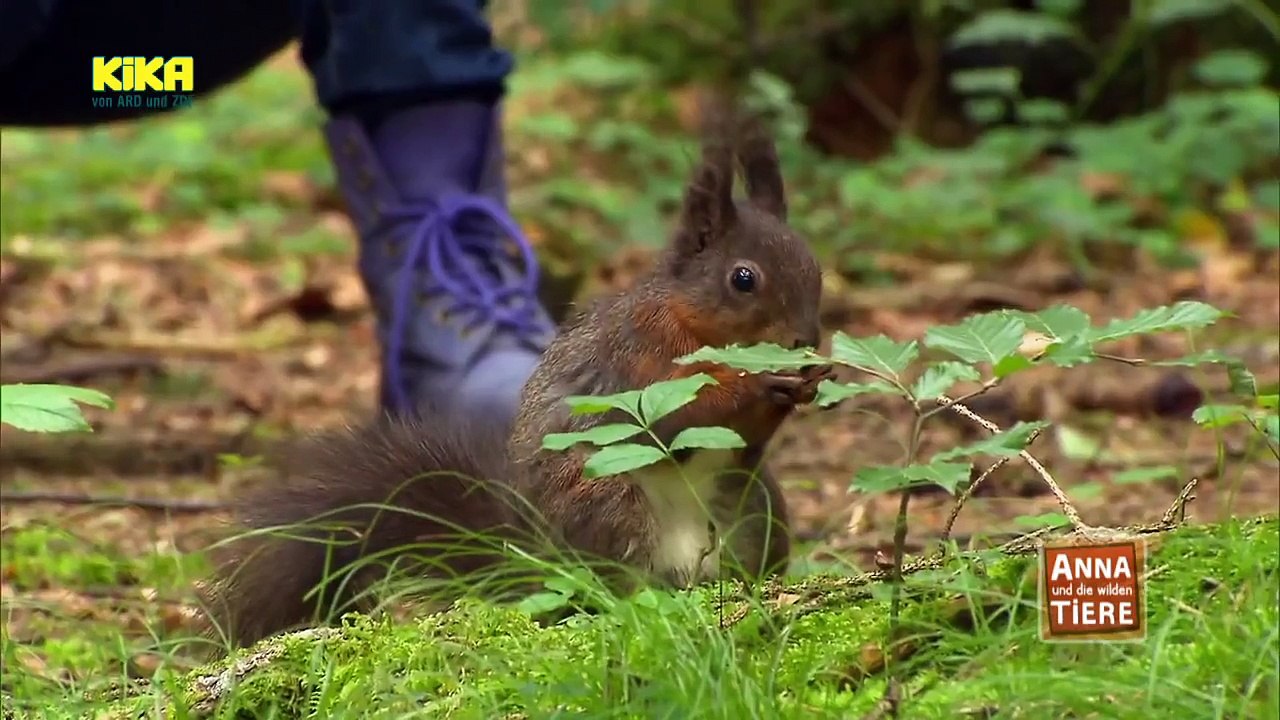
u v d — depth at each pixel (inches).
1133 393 265.9
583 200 424.8
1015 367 108.9
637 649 116.0
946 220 413.7
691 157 169.6
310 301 369.1
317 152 490.6
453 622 129.3
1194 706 103.6
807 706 111.3
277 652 127.2
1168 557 125.3
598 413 135.0
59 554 195.3
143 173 469.4
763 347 118.0
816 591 127.9
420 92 210.7
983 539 154.0
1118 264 393.1
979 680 109.8
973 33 407.8
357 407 282.5
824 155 482.6
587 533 145.9
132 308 363.9
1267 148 422.0
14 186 443.2
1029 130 458.0
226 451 250.5
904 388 112.0
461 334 203.0
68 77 212.2
